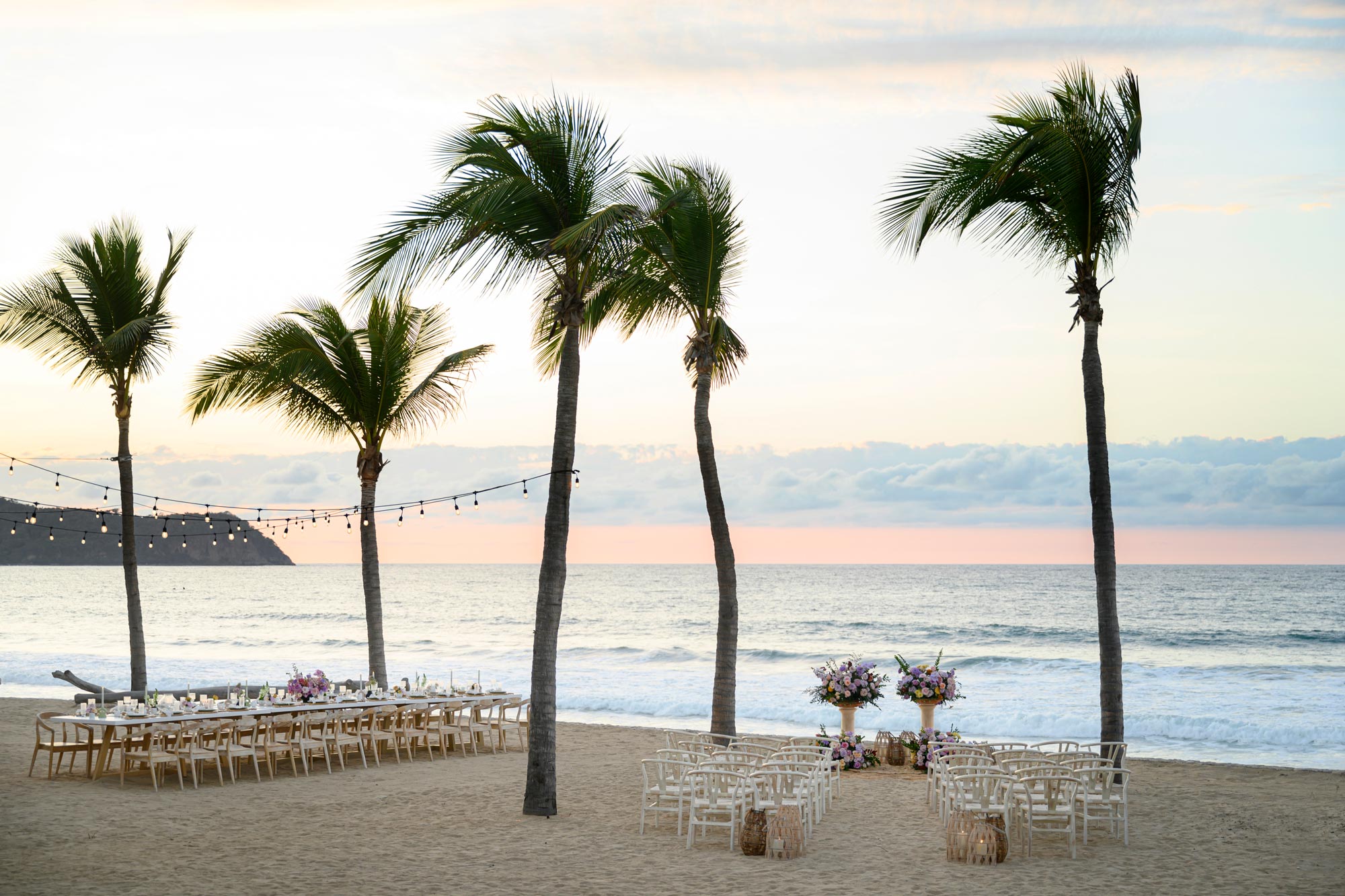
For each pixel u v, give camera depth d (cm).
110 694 1870
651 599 9050
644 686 3136
